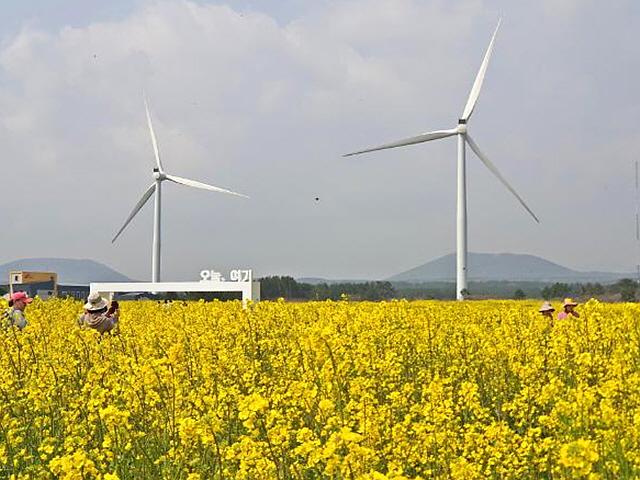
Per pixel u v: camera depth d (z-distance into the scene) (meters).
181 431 8.44
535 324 22.00
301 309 26.97
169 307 29.78
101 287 45.22
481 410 10.93
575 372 13.59
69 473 7.30
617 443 8.13
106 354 15.94
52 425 10.98
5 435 10.34
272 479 8.16
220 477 8.62
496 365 15.23
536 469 8.85
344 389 11.80
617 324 18.95
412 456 9.05
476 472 8.22
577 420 8.73
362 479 6.54
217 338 18.83
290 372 14.08
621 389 10.32
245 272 43.34
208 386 12.30
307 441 7.89
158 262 60.91
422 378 14.55
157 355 15.91
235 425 10.37
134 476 9.23
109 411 9.07
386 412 10.37
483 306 41.00
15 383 13.27
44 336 16.91
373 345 16.42
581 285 83.50
